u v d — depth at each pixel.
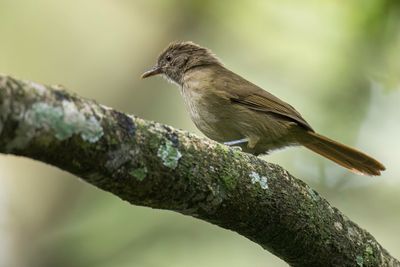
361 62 12.16
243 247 11.66
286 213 6.32
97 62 15.21
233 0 13.55
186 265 11.45
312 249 6.61
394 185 12.34
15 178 13.73
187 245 11.60
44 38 15.55
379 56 11.95
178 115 14.05
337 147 9.19
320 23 12.75
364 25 11.73
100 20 15.52
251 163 6.17
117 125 5.01
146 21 15.18
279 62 13.26
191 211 5.82
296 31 13.02
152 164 5.25
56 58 15.42
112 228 11.77
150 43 14.91
